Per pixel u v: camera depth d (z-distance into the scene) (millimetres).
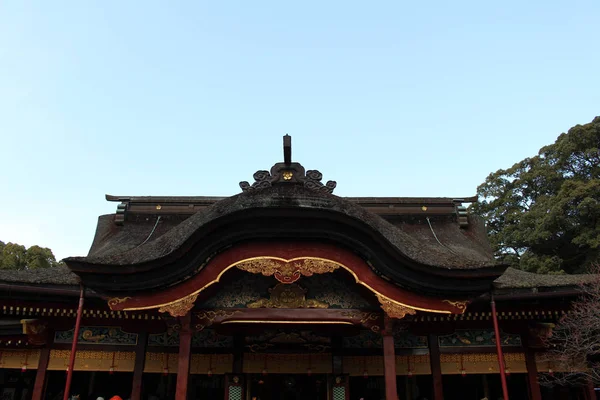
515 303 14703
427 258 11992
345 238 11953
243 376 15203
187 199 20922
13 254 42625
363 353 15656
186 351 11727
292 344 15797
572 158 40406
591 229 34469
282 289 12664
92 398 17406
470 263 11961
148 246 12242
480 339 15664
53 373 17719
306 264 11938
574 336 14266
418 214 20891
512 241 40344
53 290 13836
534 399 15039
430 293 12078
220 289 12641
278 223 11859
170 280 11648
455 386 18109
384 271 11938
